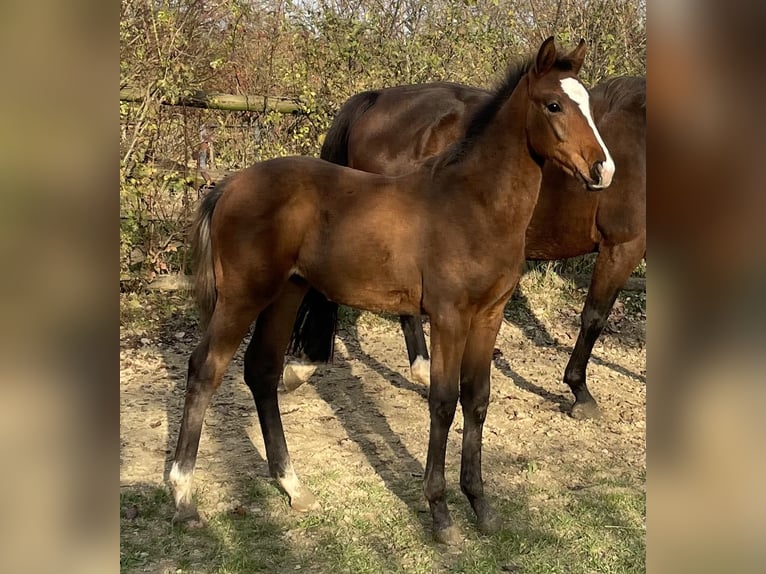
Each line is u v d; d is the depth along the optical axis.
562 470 3.45
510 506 3.07
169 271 5.92
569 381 4.19
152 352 5.16
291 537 2.78
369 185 2.85
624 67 6.66
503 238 2.68
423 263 2.71
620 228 3.90
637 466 3.52
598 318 4.06
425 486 2.78
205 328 2.97
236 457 3.52
